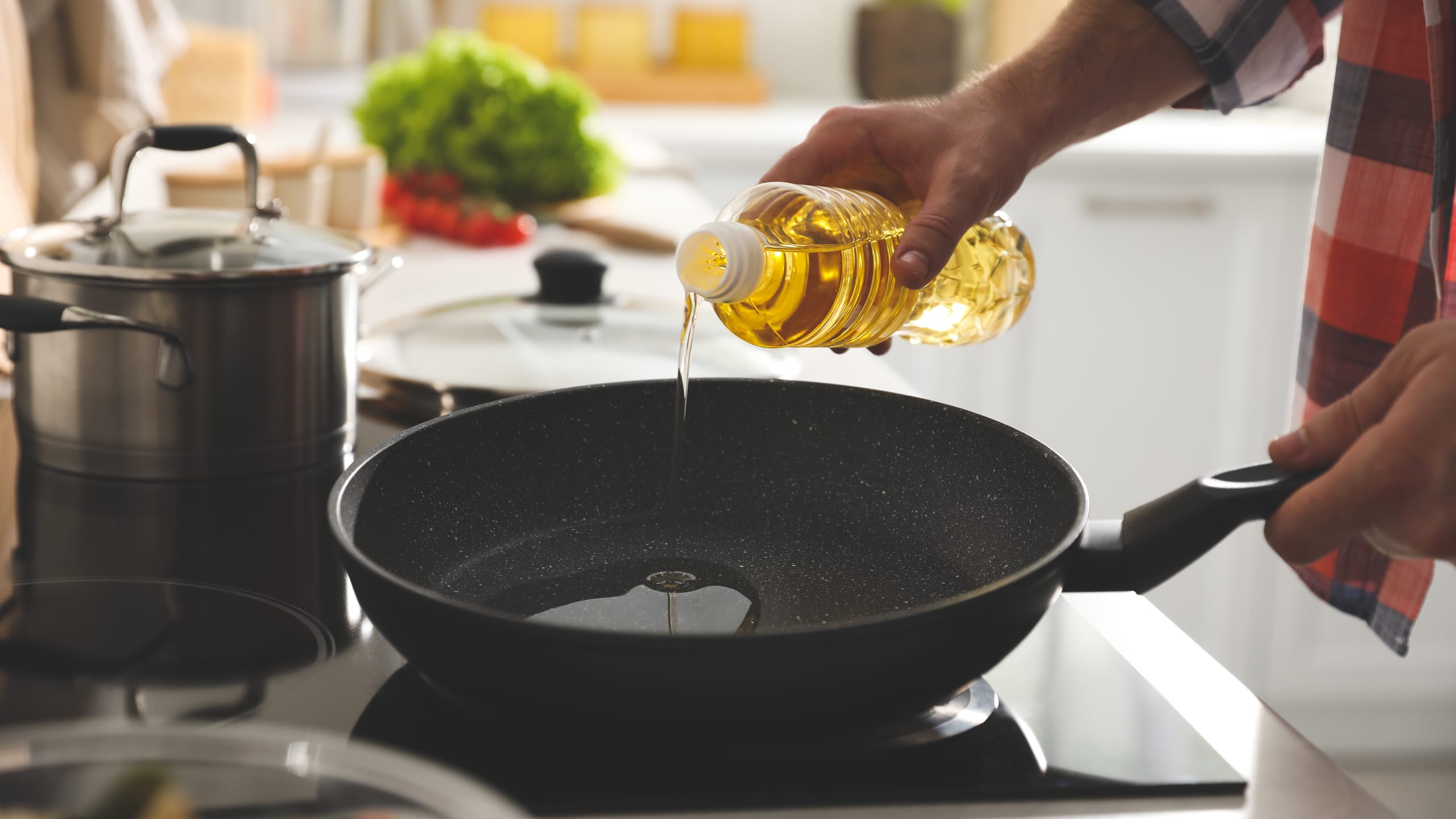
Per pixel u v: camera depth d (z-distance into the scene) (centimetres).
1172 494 51
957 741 46
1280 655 239
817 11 315
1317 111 293
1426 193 94
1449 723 236
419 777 32
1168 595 239
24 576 61
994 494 63
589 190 175
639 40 297
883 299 69
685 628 55
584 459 68
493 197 171
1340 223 100
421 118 170
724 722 42
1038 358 254
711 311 100
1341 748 234
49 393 75
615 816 42
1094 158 243
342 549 46
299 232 80
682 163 208
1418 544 51
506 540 64
